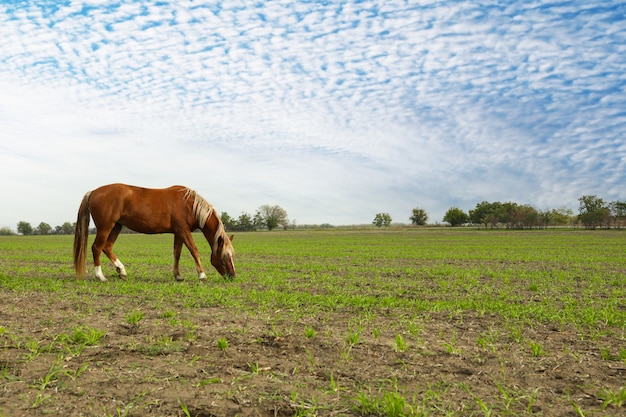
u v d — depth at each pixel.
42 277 14.37
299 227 151.38
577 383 4.92
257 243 49.22
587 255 27.00
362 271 17.91
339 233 93.38
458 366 5.45
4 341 6.35
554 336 7.02
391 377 5.04
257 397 4.41
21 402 4.22
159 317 8.20
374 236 73.19
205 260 23.52
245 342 6.45
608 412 4.16
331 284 13.56
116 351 5.89
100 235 13.05
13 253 29.73
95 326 7.35
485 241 50.75
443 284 13.33
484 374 5.18
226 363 5.47
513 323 7.96
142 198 13.16
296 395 4.37
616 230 87.62
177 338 6.64
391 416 3.98
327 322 7.94
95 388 4.58
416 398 4.43
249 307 9.26
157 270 17.61
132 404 4.17
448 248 36.47
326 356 5.82
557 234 72.69
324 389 4.67
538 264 21.36
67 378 4.85
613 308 9.50
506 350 6.19
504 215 111.06
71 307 9.09
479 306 9.55
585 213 99.19
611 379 5.04
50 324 7.46
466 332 7.27
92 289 11.53
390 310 9.19
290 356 5.82
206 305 9.53
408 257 26.41
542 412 4.14
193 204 13.72
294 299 10.12
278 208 146.12
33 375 4.91
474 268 19.30
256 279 14.59
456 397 4.47
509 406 4.27
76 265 13.05
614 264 21.12
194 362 5.45
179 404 4.21
